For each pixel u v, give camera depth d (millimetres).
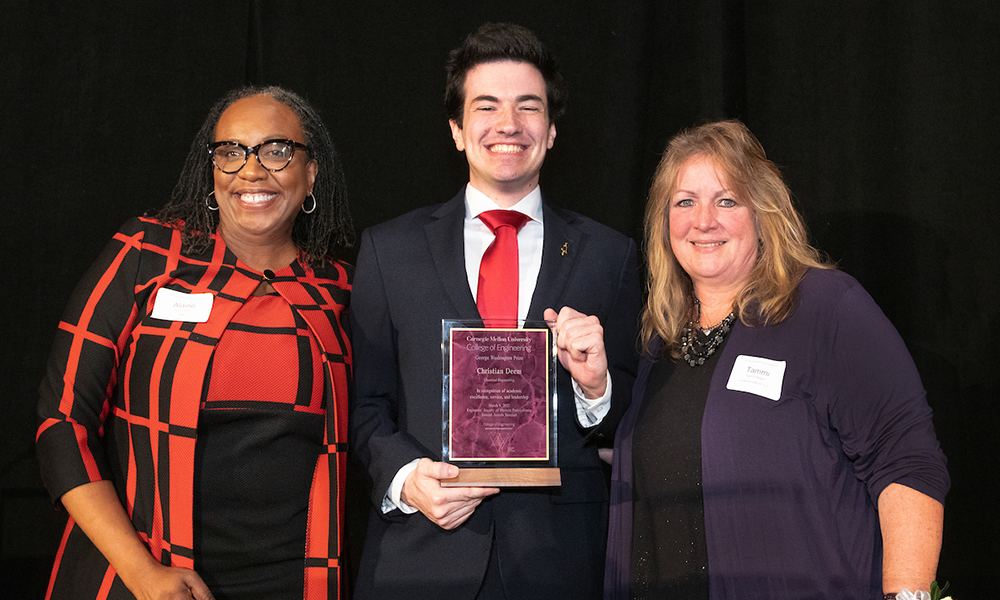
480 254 1848
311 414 1813
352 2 2758
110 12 2680
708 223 1701
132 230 1846
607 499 1795
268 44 2717
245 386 1757
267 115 1878
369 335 1814
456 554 1662
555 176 2770
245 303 1816
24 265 2635
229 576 1749
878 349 1531
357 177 2754
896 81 2529
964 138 2465
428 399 1721
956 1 2479
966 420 2447
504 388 1649
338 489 1822
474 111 1807
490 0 2771
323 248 2037
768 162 1773
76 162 2658
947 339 2471
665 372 1800
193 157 1916
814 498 1534
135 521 1685
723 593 1555
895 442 1486
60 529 2607
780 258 1696
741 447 1580
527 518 1688
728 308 1787
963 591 2420
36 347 2631
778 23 2660
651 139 2770
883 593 1450
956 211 2471
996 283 2436
